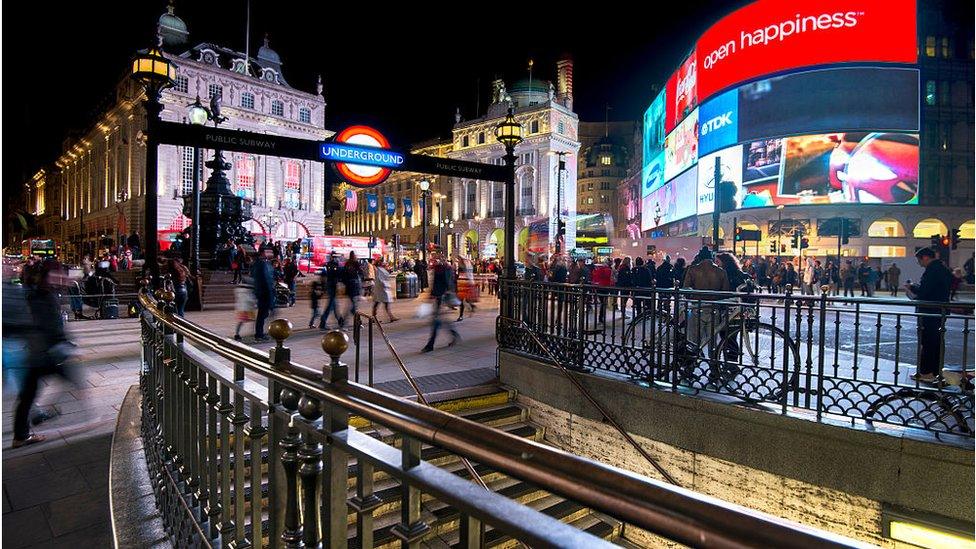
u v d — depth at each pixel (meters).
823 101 37.56
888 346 9.36
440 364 8.58
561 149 73.00
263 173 67.50
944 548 3.84
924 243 39.41
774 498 4.82
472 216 81.50
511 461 1.15
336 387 1.70
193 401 3.01
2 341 4.83
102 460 4.60
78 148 81.62
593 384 6.25
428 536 1.41
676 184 52.28
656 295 5.84
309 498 1.84
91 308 16.97
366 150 8.01
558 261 16.23
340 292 12.59
